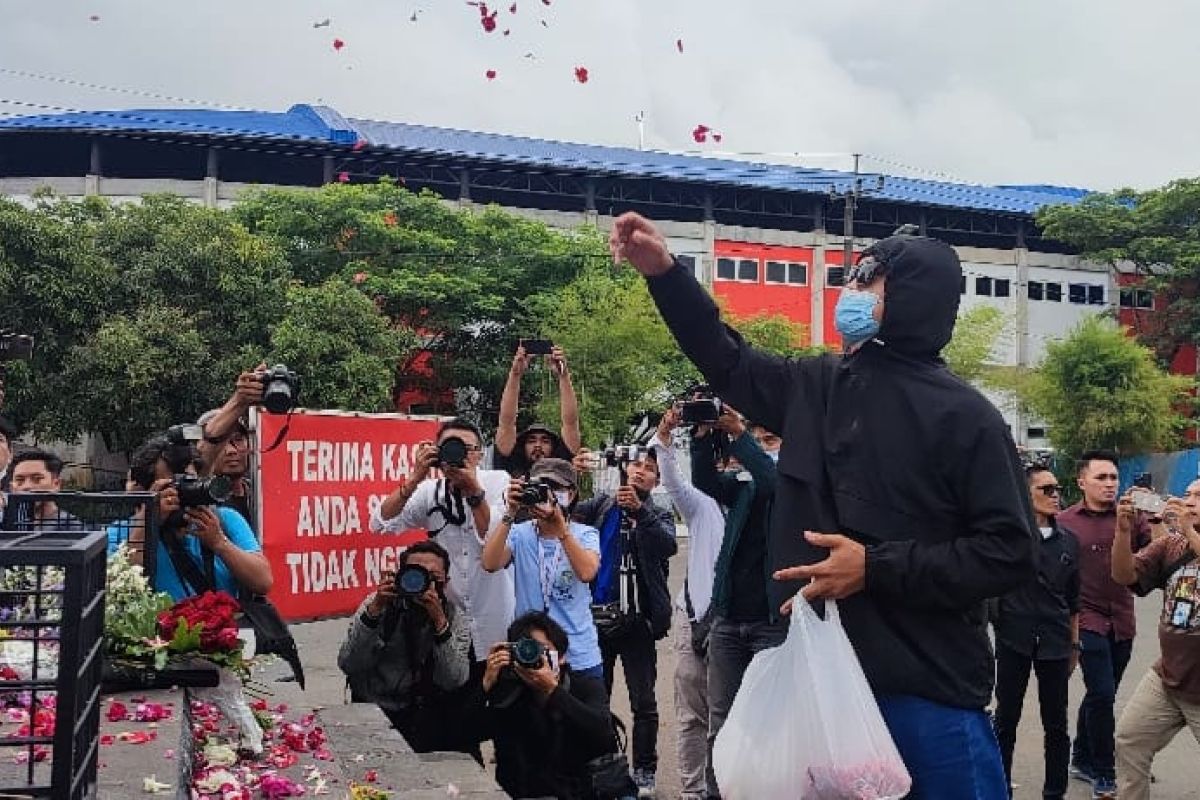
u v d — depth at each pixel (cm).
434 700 496
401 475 888
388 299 2692
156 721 339
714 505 571
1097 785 598
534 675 465
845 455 242
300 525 795
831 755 227
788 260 3791
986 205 4088
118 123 3073
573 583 527
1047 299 4212
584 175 3512
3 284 2061
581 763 482
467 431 531
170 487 436
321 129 3288
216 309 2277
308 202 2683
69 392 2120
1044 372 3425
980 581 226
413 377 2872
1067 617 579
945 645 236
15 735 257
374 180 3359
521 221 2934
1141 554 532
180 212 2344
